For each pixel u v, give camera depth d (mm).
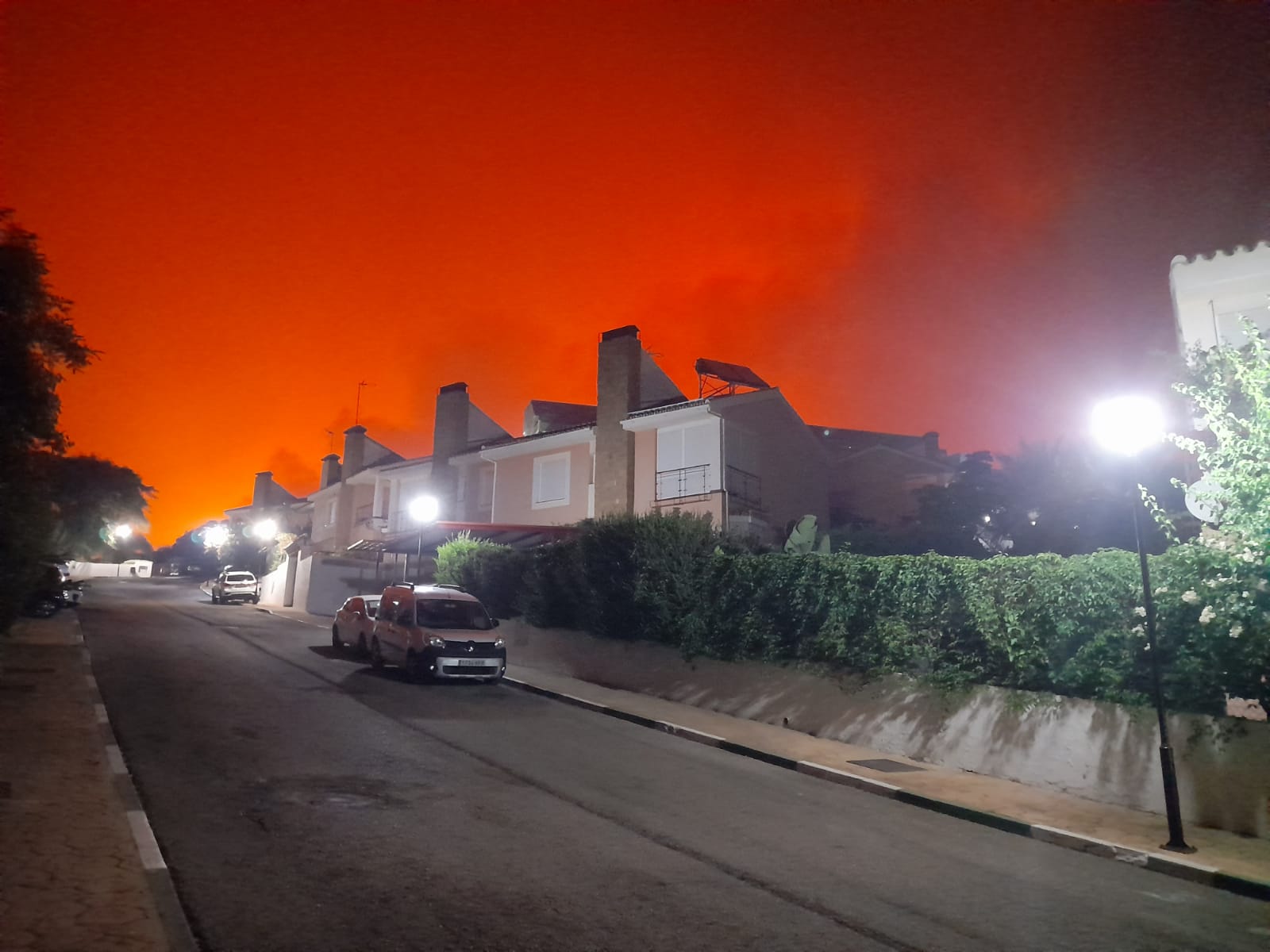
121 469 50969
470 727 13312
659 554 17812
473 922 5797
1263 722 9070
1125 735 10180
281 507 61531
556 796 9484
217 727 12078
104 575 76812
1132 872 8078
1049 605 11258
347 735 11992
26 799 7973
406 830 7809
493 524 32188
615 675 18766
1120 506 22172
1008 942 6051
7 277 12992
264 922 5617
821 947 5746
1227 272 14164
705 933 5852
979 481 27875
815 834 8688
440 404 37594
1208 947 6215
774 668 15203
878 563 13680
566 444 31828
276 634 26781
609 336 30125
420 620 18766
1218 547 9281
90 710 12688
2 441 13742
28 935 5125
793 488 32031
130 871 6328
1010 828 9367
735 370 31281
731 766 12039
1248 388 9477
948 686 12273
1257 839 8859
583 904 6238
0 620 17562
